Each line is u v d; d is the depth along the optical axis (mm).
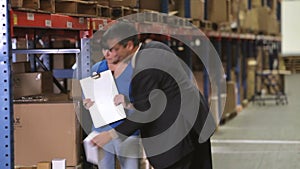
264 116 11039
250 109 12406
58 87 4656
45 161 3459
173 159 3350
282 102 13898
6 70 2914
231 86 10617
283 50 28281
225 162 6539
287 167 6262
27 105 3457
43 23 3592
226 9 8891
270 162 6535
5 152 2936
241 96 12734
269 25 15594
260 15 13930
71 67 5984
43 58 5852
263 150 7285
